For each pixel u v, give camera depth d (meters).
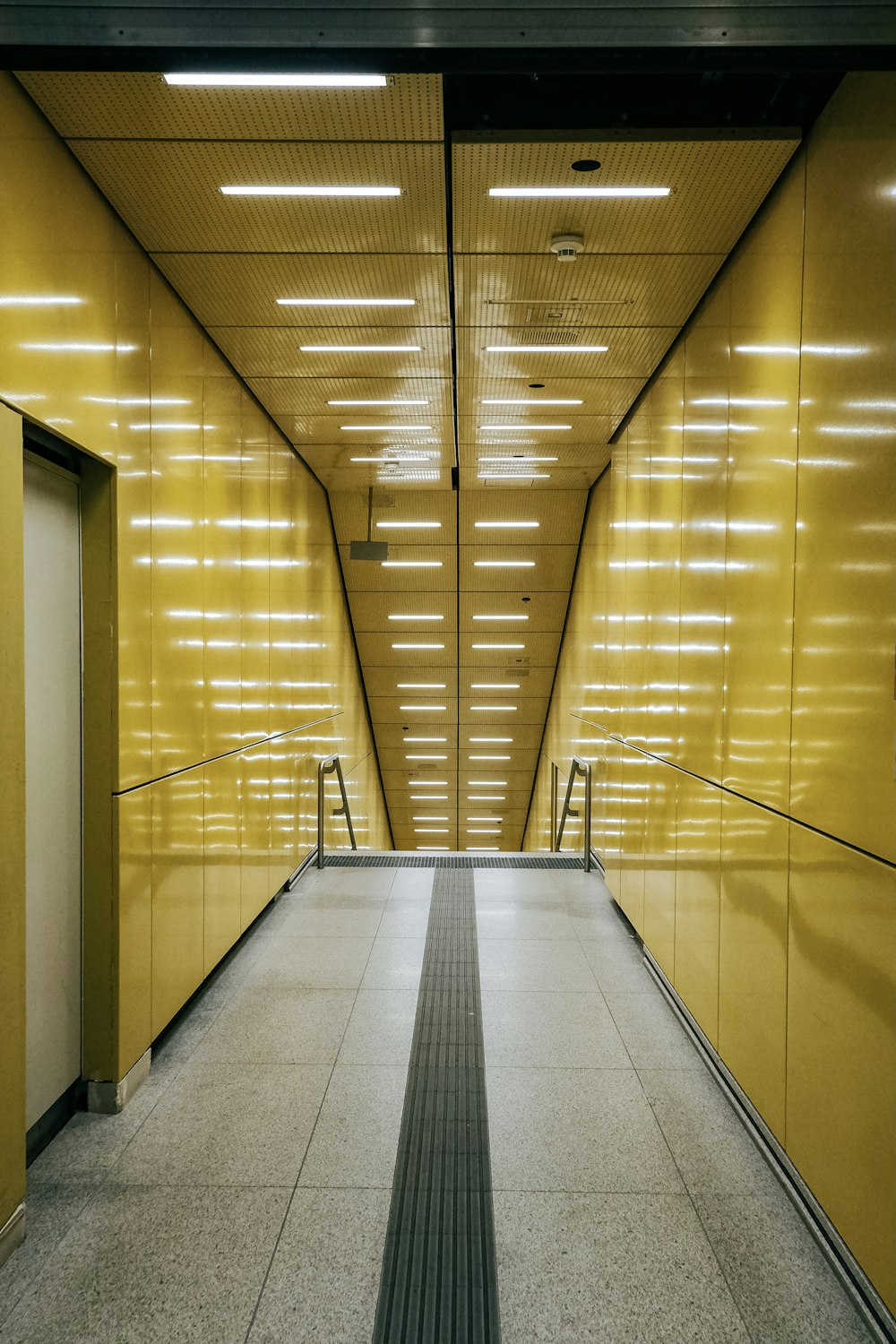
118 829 3.14
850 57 1.91
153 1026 3.49
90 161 2.89
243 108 2.61
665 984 4.31
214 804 4.46
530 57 1.95
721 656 3.49
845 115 2.39
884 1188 2.03
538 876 6.89
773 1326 2.10
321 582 8.37
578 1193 2.64
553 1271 2.28
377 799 14.48
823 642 2.44
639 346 4.61
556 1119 3.08
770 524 2.94
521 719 13.24
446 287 3.96
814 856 2.47
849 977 2.24
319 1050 3.64
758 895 2.96
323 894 6.30
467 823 16.64
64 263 2.79
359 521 9.41
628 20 1.91
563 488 8.69
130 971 3.24
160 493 3.71
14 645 2.36
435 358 4.88
